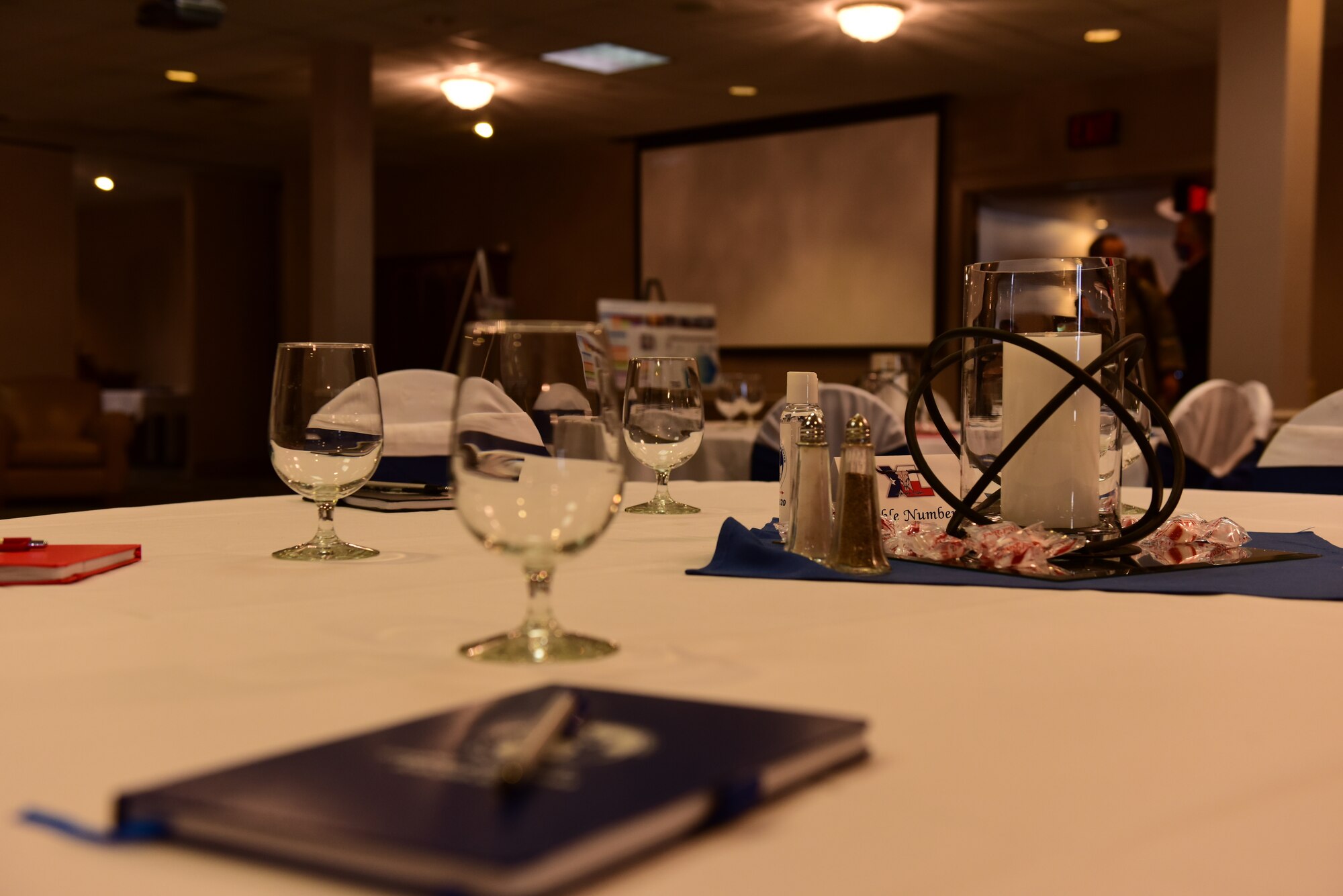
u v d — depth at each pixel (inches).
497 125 372.8
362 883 12.0
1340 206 277.7
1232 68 203.2
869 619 29.1
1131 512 49.6
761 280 370.9
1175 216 300.8
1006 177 326.6
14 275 396.2
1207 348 293.6
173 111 354.3
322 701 21.0
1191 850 14.4
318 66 283.4
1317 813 15.8
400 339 447.2
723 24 261.4
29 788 16.4
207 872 12.6
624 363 228.1
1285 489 77.9
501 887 11.1
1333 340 280.1
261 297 478.9
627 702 17.2
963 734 19.1
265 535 45.3
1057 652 25.5
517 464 23.2
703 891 12.6
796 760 15.7
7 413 339.0
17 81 316.8
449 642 26.1
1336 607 31.2
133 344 561.6
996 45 277.3
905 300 343.6
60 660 24.4
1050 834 14.8
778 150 364.2
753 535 44.3
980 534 37.2
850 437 36.2
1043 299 38.1
